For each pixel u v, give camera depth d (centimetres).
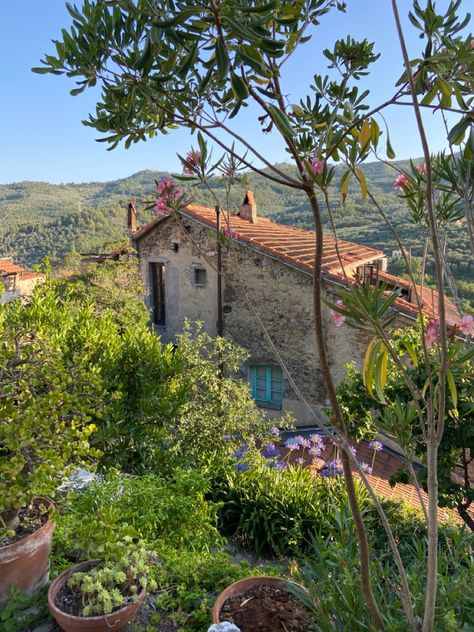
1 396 303
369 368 201
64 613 269
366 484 230
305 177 213
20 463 279
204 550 436
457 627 229
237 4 153
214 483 660
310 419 1070
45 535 306
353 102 253
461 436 480
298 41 226
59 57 206
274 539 589
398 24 170
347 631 252
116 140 256
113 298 1242
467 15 189
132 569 298
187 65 173
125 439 622
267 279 1084
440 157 223
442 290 186
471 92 208
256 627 265
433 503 205
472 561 310
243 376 1138
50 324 702
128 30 199
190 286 1245
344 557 304
